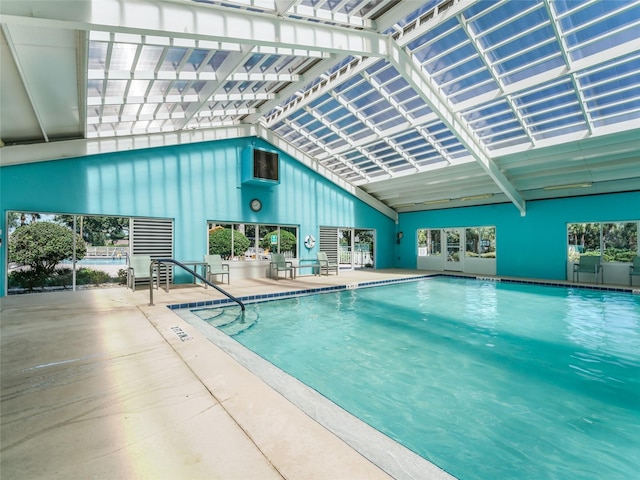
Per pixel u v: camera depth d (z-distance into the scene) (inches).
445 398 115.3
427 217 533.3
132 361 115.1
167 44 180.9
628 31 195.5
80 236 293.3
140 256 299.0
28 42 150.0
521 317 231.9
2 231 255.0
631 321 221.1
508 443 90.1
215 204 367.6
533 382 128.3
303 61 262.5
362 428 76.6
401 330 199.5
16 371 105.5
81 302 226.7
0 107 207.5
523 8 195.2
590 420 101.7
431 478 59.5
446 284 394.3
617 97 245.1
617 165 314.0
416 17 222.1
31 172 266.1
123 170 308.5
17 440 68.2
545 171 358.9
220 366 111.2
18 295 255.8
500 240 447.2
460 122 304.5
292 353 159.9
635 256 344.2
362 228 528.7
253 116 367.2
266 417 78.4
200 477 57.5
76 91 201.6
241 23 179.2
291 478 57.2
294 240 446.9
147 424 74.9
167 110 286.8
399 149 387.2
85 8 139.9
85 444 67.2
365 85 292.7
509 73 241.9
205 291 290.5
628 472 78.7
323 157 449.7
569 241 391.5
